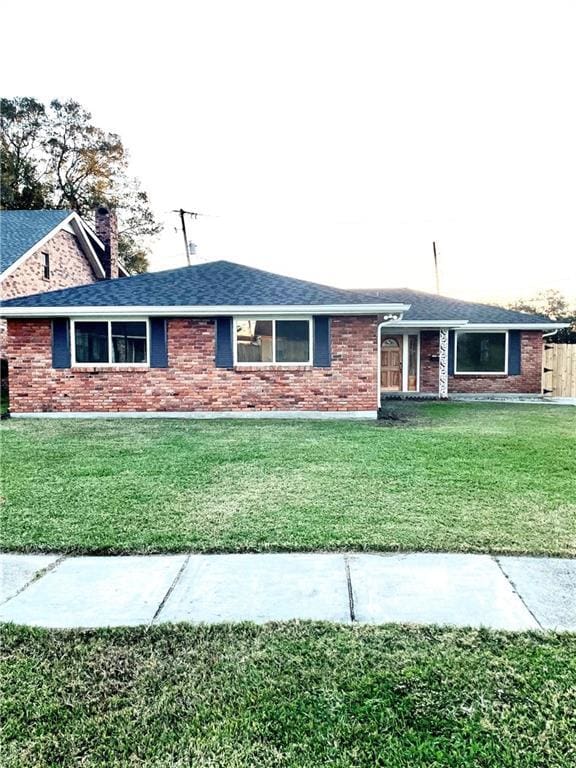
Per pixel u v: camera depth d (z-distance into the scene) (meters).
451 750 1.99
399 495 5.19
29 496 5.21
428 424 10.08
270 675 2.45
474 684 2.36
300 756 1.97
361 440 8.23
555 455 7.02
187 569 3.62
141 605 3.13
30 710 2.23
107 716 2.19
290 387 11.21
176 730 2.11
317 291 11.61
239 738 2.06
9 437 8.66
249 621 2.92
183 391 11.32
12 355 11.35
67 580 3.47
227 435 8.80
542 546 3.91
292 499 5.08
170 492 5.34
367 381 11.11
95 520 4.54
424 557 3.78
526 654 2.57
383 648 2.64
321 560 3.74
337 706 2.23
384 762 1.93
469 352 16.34
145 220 32.88
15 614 3.03
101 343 11.36
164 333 11.25
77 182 31.45
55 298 11.55
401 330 16.34
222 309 10.84
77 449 7.59
